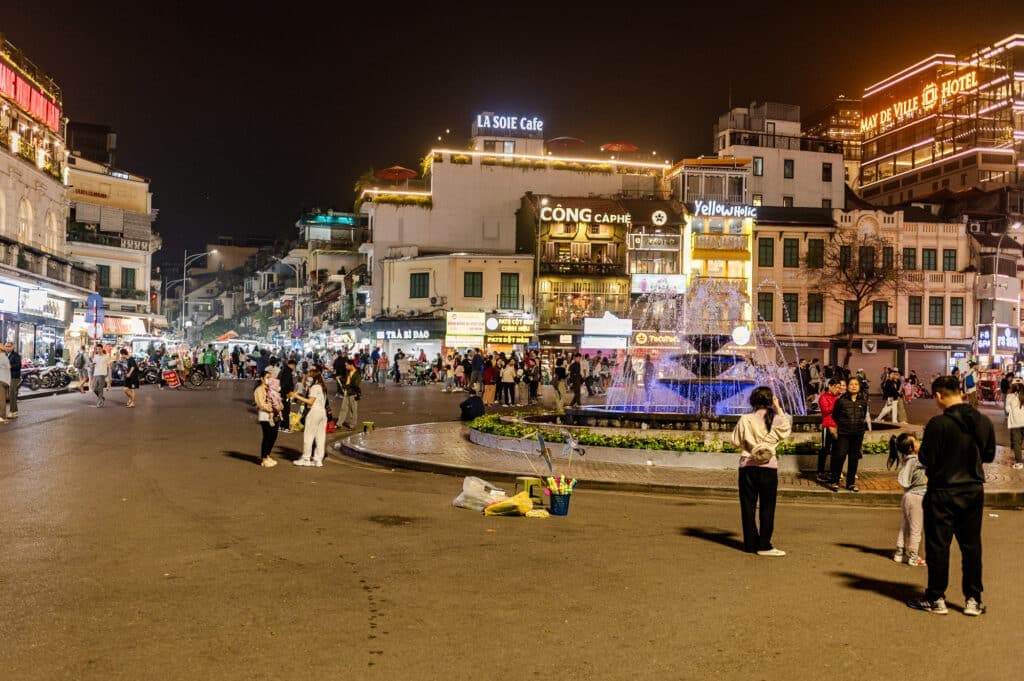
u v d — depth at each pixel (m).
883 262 58.31
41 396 31.02
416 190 64.44
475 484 11.01
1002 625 6.37
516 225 63.53
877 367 59.38
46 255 38.28
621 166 64.56
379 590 6.96
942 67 87.88
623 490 13.11
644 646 5.75
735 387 20.27
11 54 37.41
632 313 57.16
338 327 68.94
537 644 5.73
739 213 58.66
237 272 118.44
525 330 56.66
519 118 68.56
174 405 27.92
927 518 6.73
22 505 10.23
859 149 96.94
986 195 69.06
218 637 5.73
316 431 14.90
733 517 10.93
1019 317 61.56
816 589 7.32
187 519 9.69
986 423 6.64
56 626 5.88
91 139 73.88
